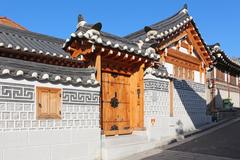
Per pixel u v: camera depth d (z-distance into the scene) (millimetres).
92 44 11352
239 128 18844
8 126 8719
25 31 13922
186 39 18969
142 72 13695
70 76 10453
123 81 13586
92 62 12086
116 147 11562
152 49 13703
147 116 13695
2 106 8625
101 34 12125
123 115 13398
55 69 10117
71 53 12609
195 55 20062
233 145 13656
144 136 13289
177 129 16172
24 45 12320
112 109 12914
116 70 13117
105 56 12258
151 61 13734
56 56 12180
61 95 10109
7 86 8758
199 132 17594
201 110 19969
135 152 12375
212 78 24922
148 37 14625
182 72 18625
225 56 24844
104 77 12703
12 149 8758
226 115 24922
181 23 17375
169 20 17125
